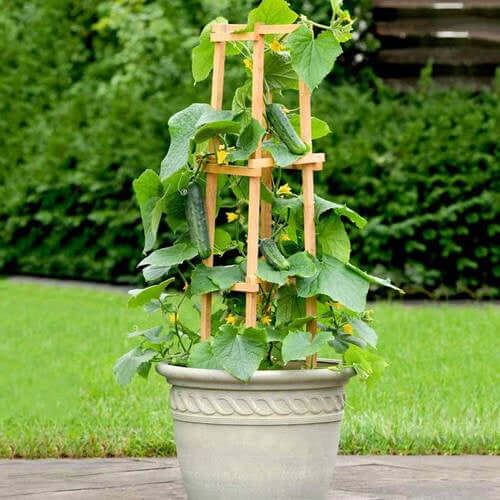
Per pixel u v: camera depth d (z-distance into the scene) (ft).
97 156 37.60
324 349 25.71
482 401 20.15
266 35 13.37
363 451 16.96
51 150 38.81
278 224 13.69
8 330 28.45
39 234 39.81
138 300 13.37
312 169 12.89
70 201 38.45
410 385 21.50
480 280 36.50
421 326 28.68
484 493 14.42
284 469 12.37
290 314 13.26
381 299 36.04
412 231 35.06
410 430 17.44
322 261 12.92
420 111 37.06
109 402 20.07
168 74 41.22
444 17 40.40
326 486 12.89
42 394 21.12
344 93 38.11
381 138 36.17
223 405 12.33
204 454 12.53
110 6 44.52
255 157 12.81
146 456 16.71
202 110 13.12
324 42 12.62
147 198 13.41
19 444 16.71
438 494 14.34
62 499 13.92
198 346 12.76
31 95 43.73
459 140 35.73
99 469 15.69
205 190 13.15
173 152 12.74
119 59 43.32
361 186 35.65
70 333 27.96
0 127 41.91
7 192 39.93
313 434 12.47
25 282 38.55
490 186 35.68
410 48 40.98
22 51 44.80
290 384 12.26
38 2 46.73
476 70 40.65
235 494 12.44
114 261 37.78
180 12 43.65
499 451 16.93
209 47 13.51
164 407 19.58
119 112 38.19
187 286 13.39
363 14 41.55
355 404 19.69
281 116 12.74
